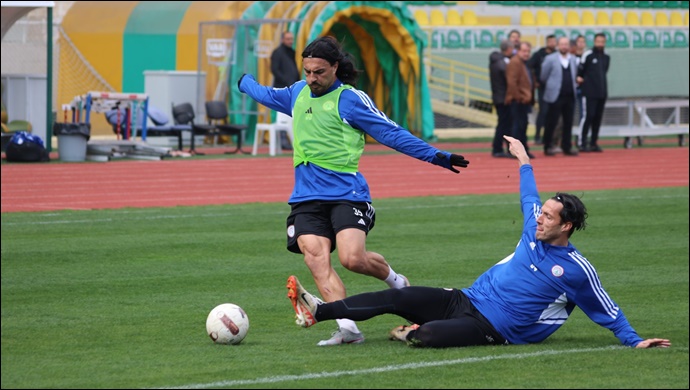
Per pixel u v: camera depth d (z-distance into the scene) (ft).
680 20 327.06
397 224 109.40
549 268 56.13
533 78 185.98
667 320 65.87
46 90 196.03
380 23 221.46
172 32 237.66
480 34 276.21
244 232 102.63
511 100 183.52
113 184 144.56
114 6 249.96
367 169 169.89
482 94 274.77
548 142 195.83
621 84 286.05
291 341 58.59
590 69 201.57
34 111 200.64
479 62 275.80
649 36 296.92
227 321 57.16
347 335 57.26
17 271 81.15
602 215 117.50
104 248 92.22
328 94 58.18
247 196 132.77
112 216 113.09
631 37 294.66
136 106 190.29
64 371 50.62
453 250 93.56
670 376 49.78
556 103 192.95
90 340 58.59
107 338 59.21
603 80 201.87
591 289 56.29
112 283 77.10
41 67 248.11
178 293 73.87
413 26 225.35
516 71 181.98
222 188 141.18
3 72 244.01
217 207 121.60
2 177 151.43
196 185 144.25
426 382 48.26
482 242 98.07
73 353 55.06
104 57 244.63
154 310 67.82
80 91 247.09
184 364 52.11
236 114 216.74
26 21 246.68
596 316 56.95
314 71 57.52
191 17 238.07
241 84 62.69
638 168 174.09
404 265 85.76
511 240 99.40
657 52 291.58
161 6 244.22
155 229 104.01
